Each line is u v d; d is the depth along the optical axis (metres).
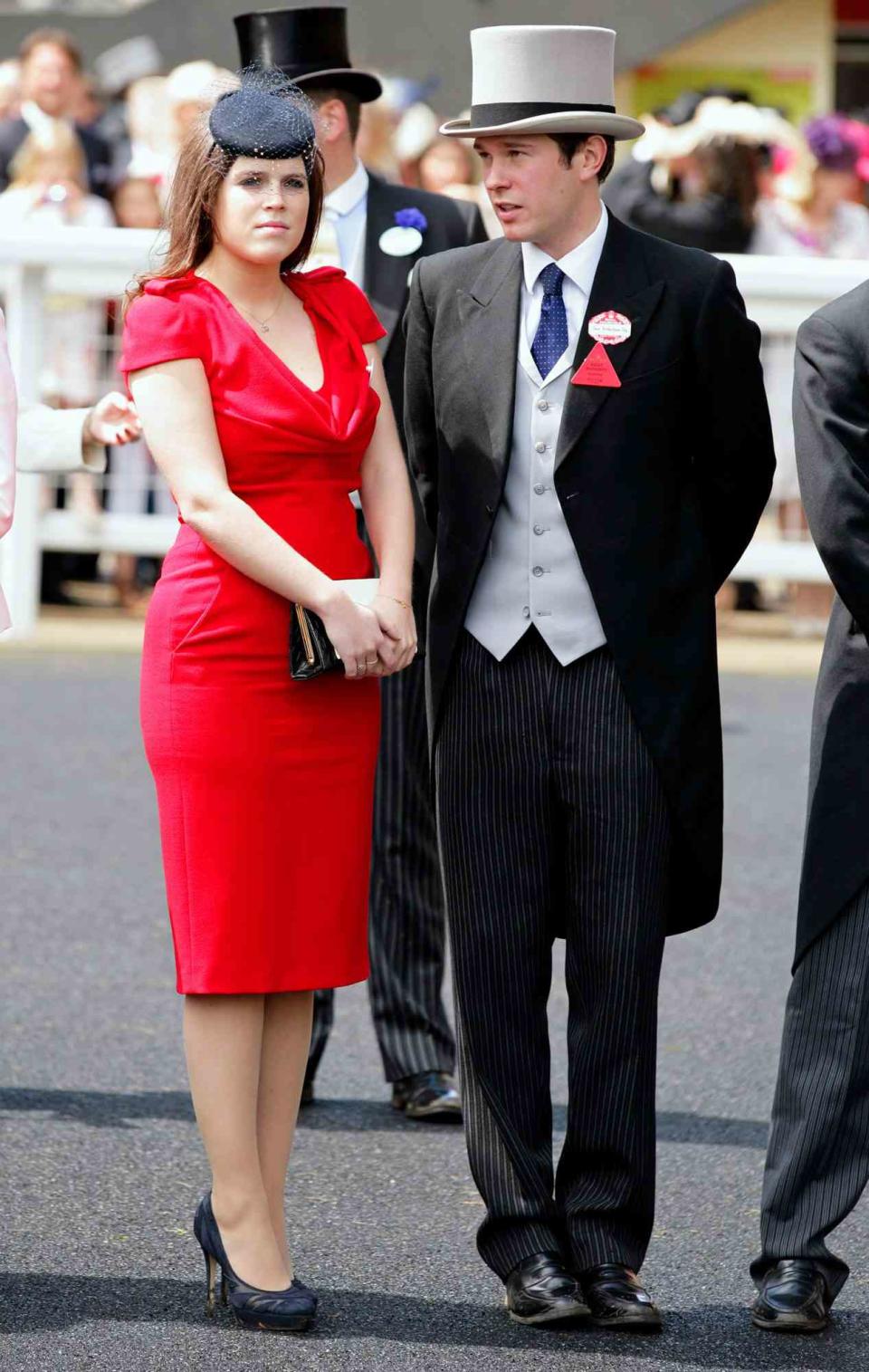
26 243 27.77
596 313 11.28
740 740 25.39
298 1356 10.95
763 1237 11.55
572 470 11.26
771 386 29.06
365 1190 13.33
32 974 17.23
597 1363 10.93
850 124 32.12
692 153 30.77
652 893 11.45
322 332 11.47
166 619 11.22
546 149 11.15
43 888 19.45
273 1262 11.36
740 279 28.78
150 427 11.03
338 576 11.30
